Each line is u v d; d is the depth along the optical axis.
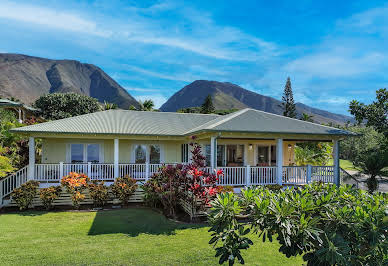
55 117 48.41
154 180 13.68
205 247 8.44
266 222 3.67
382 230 3.47
